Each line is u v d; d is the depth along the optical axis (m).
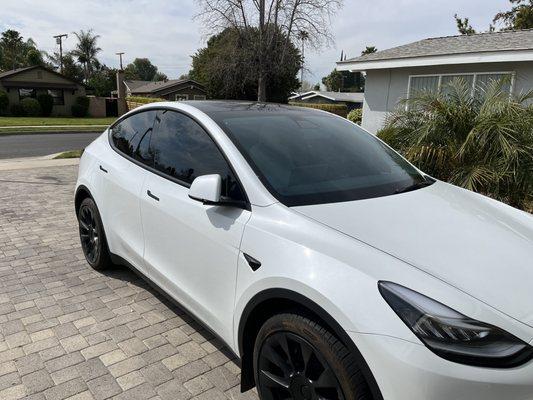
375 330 1.71
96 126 28.36
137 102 40.47
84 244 4.31
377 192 2.63
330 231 2.09
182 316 3.41
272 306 2.21
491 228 2.36
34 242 5.07
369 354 1.71
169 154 3.13
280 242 2.14
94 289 3.84
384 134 6.42
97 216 3.90
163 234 2.97
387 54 13.73
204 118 2.95
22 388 2.56
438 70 12.52
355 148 3.14
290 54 20.77
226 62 21.98
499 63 11.33
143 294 3.77
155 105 3.56
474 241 2.17
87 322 3.30
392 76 13.71
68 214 6.32
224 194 2.54
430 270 1.85
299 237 2.11
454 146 5.59
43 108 39.72
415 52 13.07
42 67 40.31
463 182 5.30
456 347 1.62
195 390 2.58
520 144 5.23
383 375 1.68
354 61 14.12
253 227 2.29
